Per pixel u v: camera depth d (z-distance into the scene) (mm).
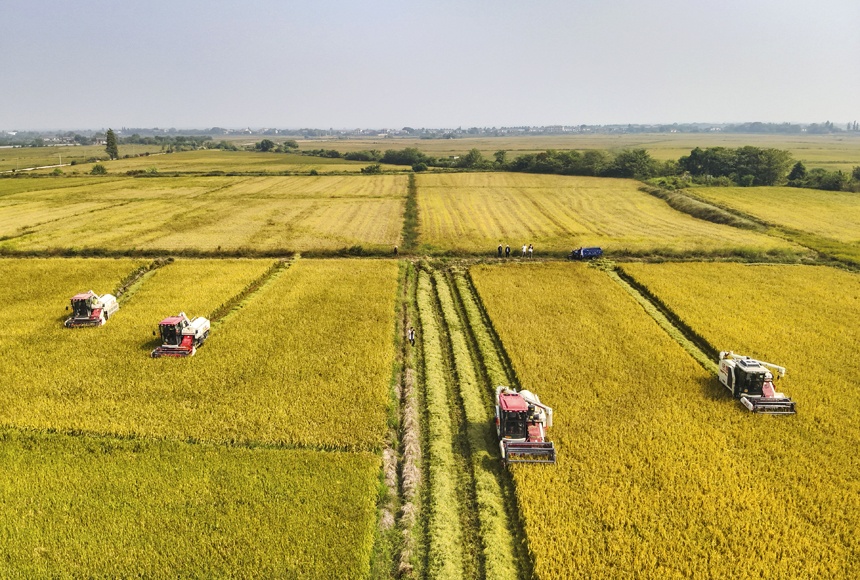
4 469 22578
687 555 17984
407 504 20938
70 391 29438
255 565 17516
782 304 44312
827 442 25016
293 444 24703
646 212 89250
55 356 33969
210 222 80062
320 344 35969
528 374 31609
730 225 78125
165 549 18188
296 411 27188
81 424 25953
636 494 20984
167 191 109062
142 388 29672
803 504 20531
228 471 22469
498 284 50312
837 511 20031
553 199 100812
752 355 34500
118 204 93938
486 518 20391
